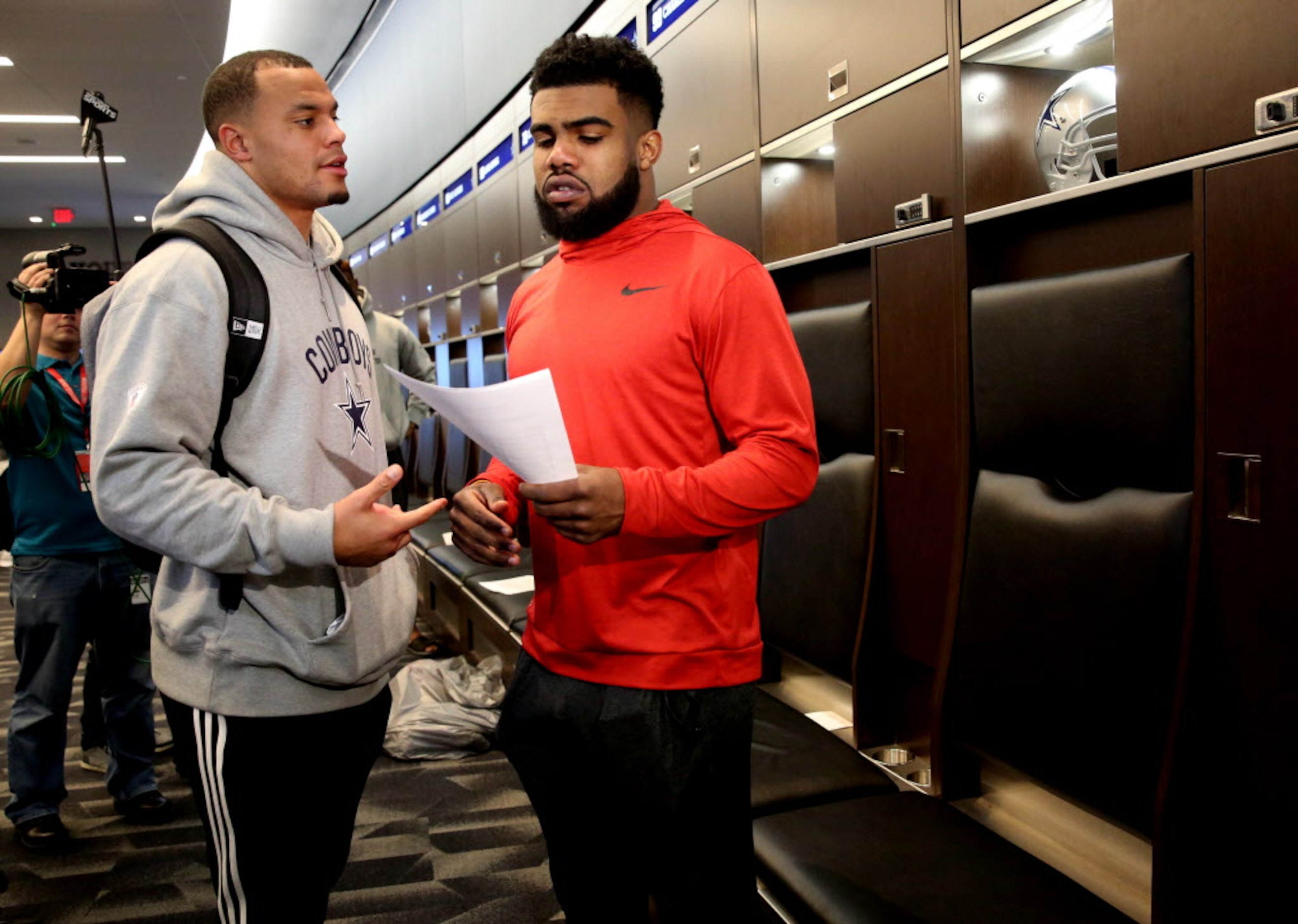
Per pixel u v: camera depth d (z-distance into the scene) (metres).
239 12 8.09
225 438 1.25
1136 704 1.46
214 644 1.24
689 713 1.21
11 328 13.90
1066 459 1.67
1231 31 1.35
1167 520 1.44
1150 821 1.44
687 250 1.22
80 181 11.18
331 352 1.36
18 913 2.11
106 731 2.58
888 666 2.26
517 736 1.36
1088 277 1.59
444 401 1.04
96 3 5.89
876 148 2.17
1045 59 1.90
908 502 2.13
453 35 5.88
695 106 3.02
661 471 1.13
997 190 1.93
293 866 1.34
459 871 2.26
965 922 1.28
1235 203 1.36
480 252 5.81
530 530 1.37
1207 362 1.40
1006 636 1.71
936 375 2.02
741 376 1.17
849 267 2.47
